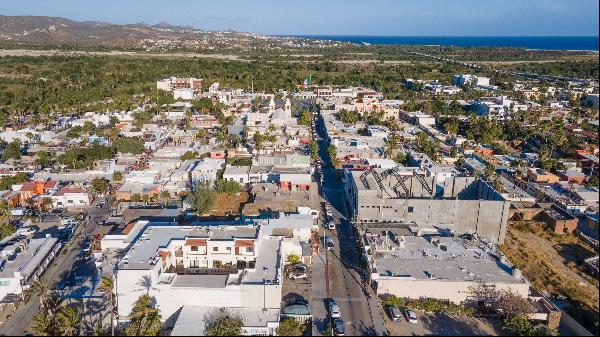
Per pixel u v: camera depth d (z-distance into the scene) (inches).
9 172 7317.9
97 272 4530.0
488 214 5477.4
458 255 4739.2
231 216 5841.5
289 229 5088.6
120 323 3853.3
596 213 5506.9
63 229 5659.5
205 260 4480.8
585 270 4672.7
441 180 6717.5
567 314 3964.1
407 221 5629.9
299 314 3959.2
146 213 5816.9
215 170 7116.1
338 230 5723.4
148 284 3875.5
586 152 6614.2
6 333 3764.8
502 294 4116.6
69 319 3599.9
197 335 3535.9
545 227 5802.2
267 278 4040.4
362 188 5713.6
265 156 7726.4
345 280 4591.5
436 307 4109.3
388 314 4065.0
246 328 3676.2
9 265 4495.6
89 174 7342.5
